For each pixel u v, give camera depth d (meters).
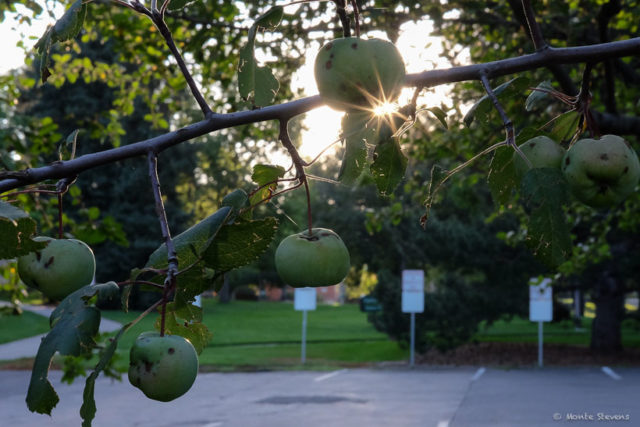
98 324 1.10
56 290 1.49
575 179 1.38
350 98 1.33
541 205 1.30
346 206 25.84
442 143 9.97
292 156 1.59
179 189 45.22
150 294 34.16
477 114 1.60
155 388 1.21
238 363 21.44
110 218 5.38
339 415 11.76
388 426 10.62
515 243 10.70
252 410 12.41
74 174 1.45
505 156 1.53
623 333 35.62
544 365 21.50
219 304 59.69
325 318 45.25
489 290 22.50
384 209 12.34
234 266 1.22
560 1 6.85
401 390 15.29
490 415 11.59
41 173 1.42
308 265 1.58
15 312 6.02
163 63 8.12
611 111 5.28
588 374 18.83
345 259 1.63
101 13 7.54
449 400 13.53
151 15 1.45
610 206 1.39
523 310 22.19
